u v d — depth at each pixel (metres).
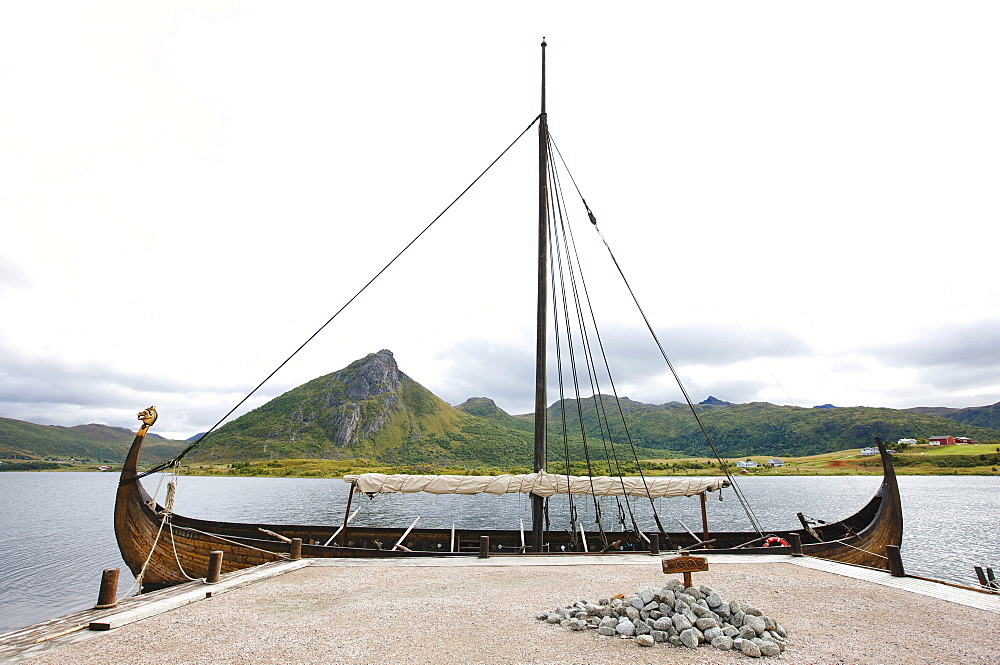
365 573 14.55
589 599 11.34
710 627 8.62
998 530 49.47
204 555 16.83
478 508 76.44
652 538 17.58
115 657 7.80
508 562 16.20
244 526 22.92
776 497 98.12
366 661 7.61
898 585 12.62
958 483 127.88
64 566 35.59
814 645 8.28
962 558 35.75
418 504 86.19
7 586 30.05
